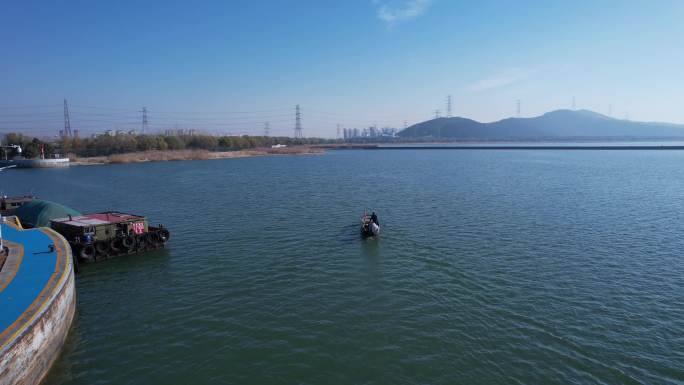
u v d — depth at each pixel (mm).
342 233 43156
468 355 20156
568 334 21969
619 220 48875
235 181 93375
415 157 199250
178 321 23875
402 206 58625
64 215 41031
